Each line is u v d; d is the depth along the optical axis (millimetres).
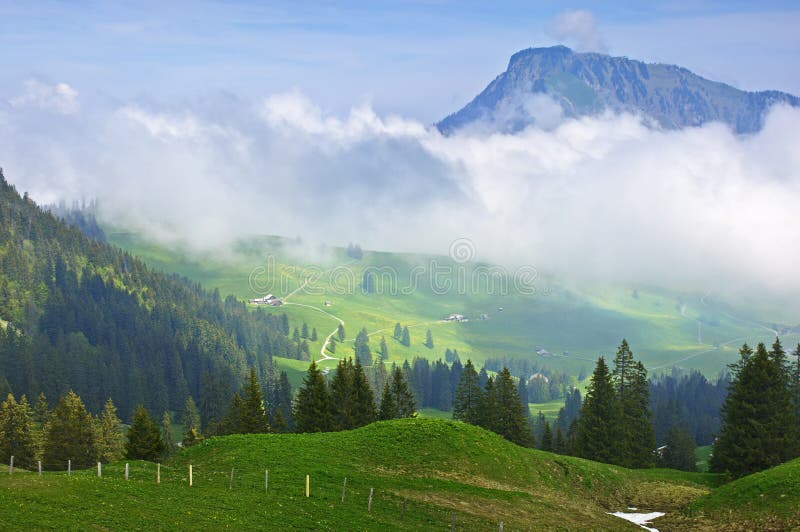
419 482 59219
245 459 60875
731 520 57562
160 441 97812
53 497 40469
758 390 86375
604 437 101312
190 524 40094
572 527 54344
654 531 58500
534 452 78250
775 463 83875
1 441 106812
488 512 53906
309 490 51875
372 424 77000
